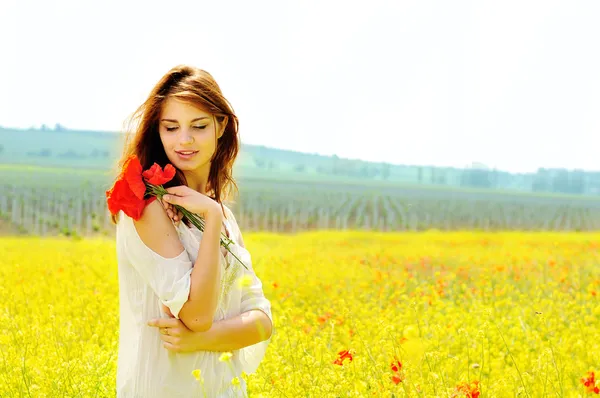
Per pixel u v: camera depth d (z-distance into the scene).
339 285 10.62
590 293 8.91
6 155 127.31
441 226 62.88
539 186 149.50
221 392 3.54
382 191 82.50
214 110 3.53
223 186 3.89
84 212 51.06
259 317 3.64
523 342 6.55
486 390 4.66
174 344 3.37
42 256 14.21
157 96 3.52
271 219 57.47
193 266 3.38
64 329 6.30
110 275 10.49
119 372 3.59
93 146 143.12
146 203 3.36
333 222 59.50
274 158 160.75
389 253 18.23
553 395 4.83
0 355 5.24
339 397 4.46
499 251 19.70
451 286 10.94
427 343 5.88
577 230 64.00
